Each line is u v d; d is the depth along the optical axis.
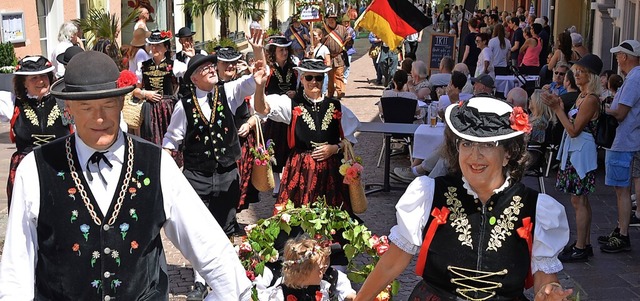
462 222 3.49
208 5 21.97
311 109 6.72
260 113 6.62
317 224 5.57
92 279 3.18
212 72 6.57
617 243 7.59
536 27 16.73
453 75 9.91
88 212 3.20
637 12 14.77
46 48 18.09
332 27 16.80
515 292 3.52
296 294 5.11
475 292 3.49
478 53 16.97
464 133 3.38
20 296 3.09
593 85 7.08
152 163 3.30
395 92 11.09
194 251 3.29
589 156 7.16
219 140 6.56
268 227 5.53
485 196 3.49
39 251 3.21
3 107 6.72
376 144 12.98
